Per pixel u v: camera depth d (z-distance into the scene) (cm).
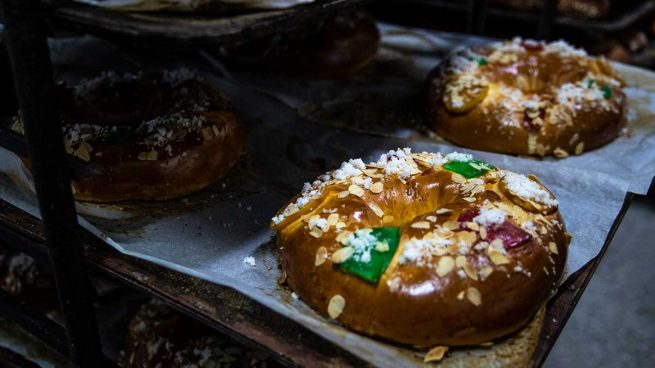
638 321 113
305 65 104
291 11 59
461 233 57
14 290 90
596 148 86
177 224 71
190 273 61
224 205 75
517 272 55
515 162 83
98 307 90
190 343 73
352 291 55
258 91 101
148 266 64
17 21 48
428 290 54
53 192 54
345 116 94
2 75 85
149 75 88
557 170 81
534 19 141
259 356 70
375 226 61
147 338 76
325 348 55
